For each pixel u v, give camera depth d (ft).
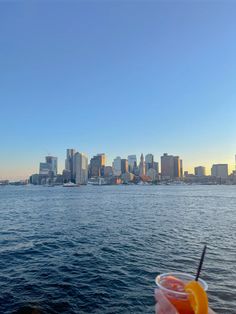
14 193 469.57
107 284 40.83
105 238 78.07
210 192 475.72
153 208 178.29
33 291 38.01
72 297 36.01
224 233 86.48
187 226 101.50
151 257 57.00
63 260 55.16
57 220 121.60
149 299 35.55
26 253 61.72
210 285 40.57
